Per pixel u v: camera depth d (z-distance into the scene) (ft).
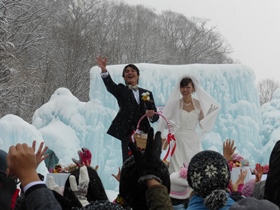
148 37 179.73
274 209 9.58
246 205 9.64
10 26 113.29
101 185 12.75
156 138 10.70
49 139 60.23
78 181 12.66
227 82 62.03
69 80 131.44
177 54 191.01
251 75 62.54
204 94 28.30
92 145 59.88
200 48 199.93
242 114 61.41
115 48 157.48
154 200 10.14
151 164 10.52
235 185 18.22
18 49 116.67
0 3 108.78
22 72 99.71
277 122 64.39
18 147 9.32
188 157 27.48
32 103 117.19
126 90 25.80
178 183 18.58
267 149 60.90
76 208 9.95
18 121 47.19
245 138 60.90
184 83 28.17
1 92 96.12
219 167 11.57
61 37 135.44
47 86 125.90
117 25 175.42
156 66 61.11
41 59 133.80
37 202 9.02
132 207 11.34
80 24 143.74
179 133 27.91
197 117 28.32
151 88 60.34
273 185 11.93
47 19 133.80
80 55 134.51
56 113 63.93
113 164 59.06
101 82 61.41
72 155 59.47
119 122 25.61
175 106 28.37
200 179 11.51
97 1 157.89
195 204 11.72
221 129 60.90
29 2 127.44
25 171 9.21
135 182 11.16
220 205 11.25
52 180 15.83
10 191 10.06
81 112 62.90
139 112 25.72
